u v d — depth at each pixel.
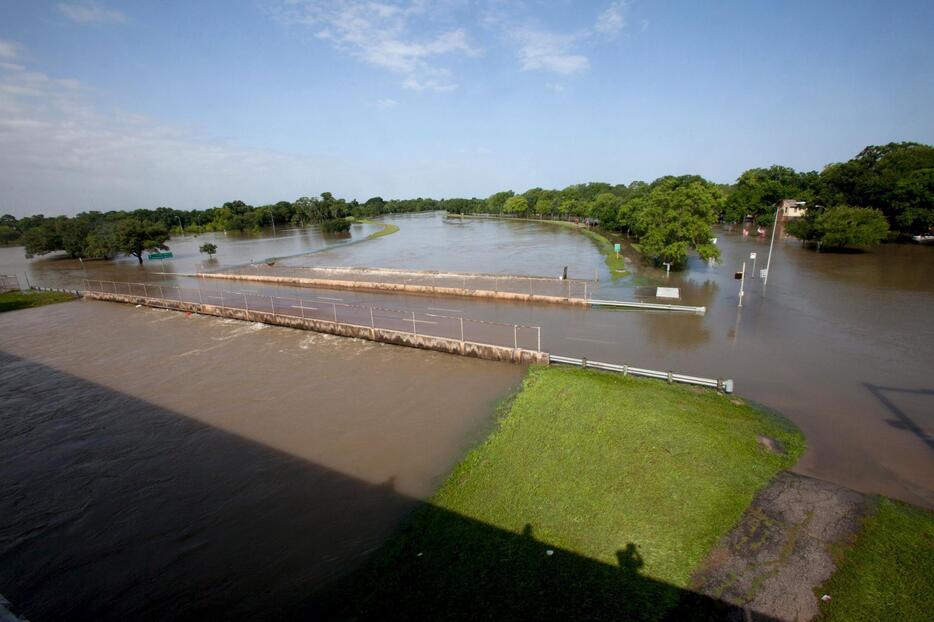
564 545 10.38
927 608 8.39
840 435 14.50
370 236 106.88
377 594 9.66
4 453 17.25
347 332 28.08
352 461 15.21
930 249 53.22
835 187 67.38
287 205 182.75
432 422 17.34
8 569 11.65
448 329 28.17
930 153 61.12
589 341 24.75
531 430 15.65
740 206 89.56
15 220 170.50
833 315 27.88
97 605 10.36
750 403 16.73
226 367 24.36
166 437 17.69
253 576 10.73
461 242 83.75
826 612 8.43
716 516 10.98
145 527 12.85
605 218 81.69
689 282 39.00
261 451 16.25
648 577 9.37
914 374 18.95
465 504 12.22
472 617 8.75
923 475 12.43
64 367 25.70
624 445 13.94
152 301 39.22
